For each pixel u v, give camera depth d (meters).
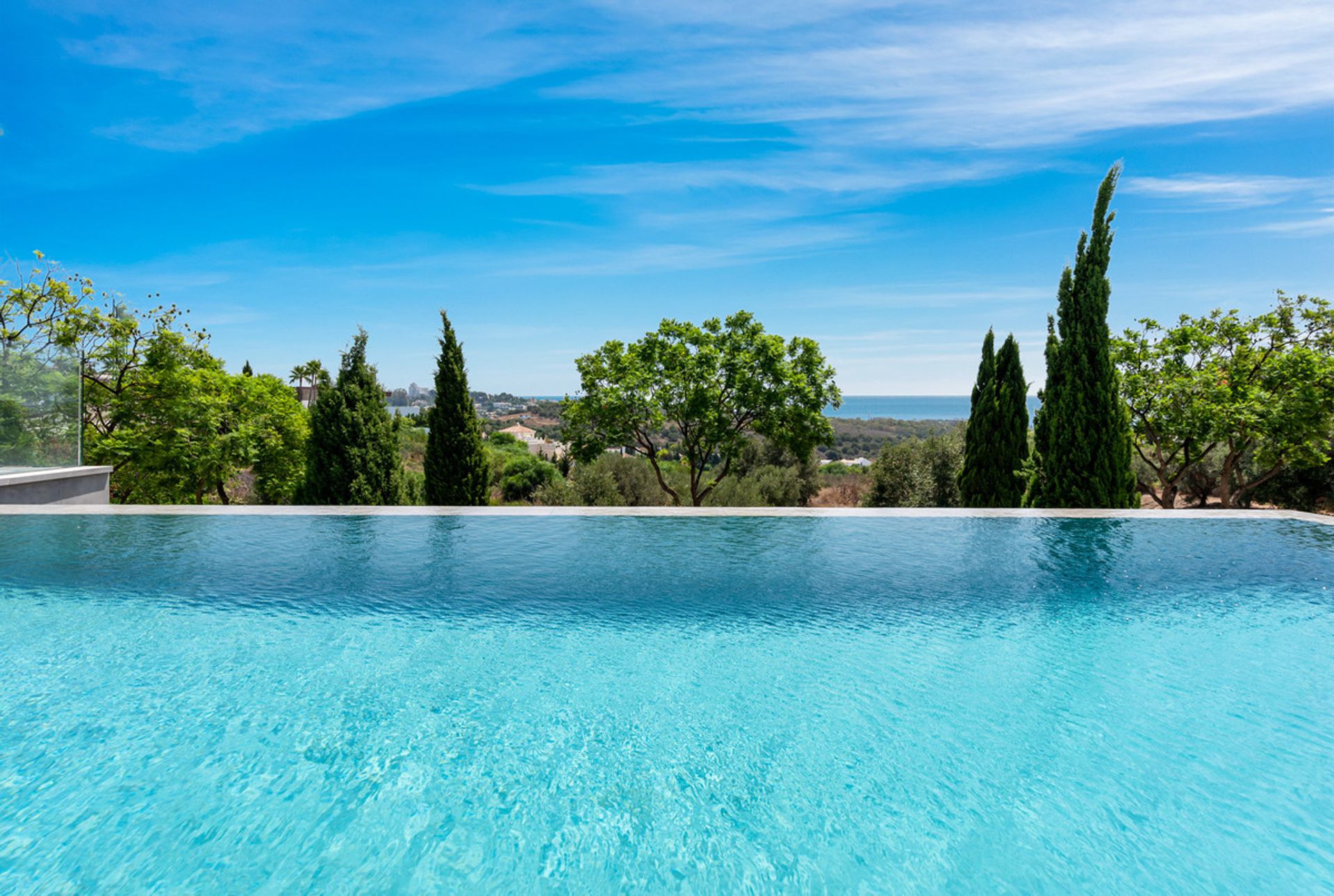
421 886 2.21
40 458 8.65
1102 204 9.43
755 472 20.41
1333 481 14.82
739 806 2.68
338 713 3.39
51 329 14.48
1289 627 4.65
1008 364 12.30
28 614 4.68
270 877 2.25
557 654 4.13
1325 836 2.50
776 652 4.21
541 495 18.64
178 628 4.48
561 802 2.69
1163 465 13.83
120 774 2.85
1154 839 2.48
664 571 5.87
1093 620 4.78
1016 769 2.96
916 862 2.35
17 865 2.28
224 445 15.05
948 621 4.72
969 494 12.73
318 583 5.42
